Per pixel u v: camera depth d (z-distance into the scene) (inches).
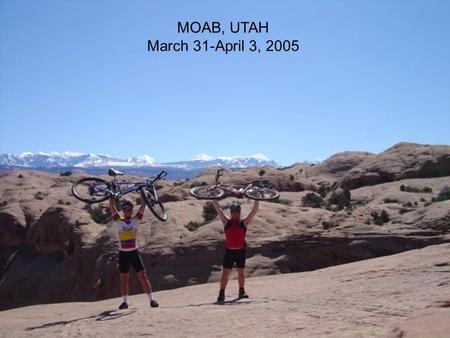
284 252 1530.5
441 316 256.1
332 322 321.7
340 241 1507.1
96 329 370.0
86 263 1835.6
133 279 1565.0
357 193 2770.7
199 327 343.3
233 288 570.9
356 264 626.8
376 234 1512.1
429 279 434.9
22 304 2001.7
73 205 2544.3
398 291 397.4
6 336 389.7
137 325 366.3
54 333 380.8
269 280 622.2
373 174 3019.2
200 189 485.4
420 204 2219.5
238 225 460.1
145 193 489.4
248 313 369.7
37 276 2080.5
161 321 370.0
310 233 1540.4
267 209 1861.5
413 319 263.0
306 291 467.2
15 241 2368.4
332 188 3240.7
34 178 3587.6
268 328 324.2
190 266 1531.7
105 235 1839.3
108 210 2277.3
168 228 1684.3
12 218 2409.0
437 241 1459.2
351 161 3937.0
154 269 1558.8
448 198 2167.8
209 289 601.3
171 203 2021.4
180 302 504.7
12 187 3339.1
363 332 291.4
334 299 393.1
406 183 2787.9
